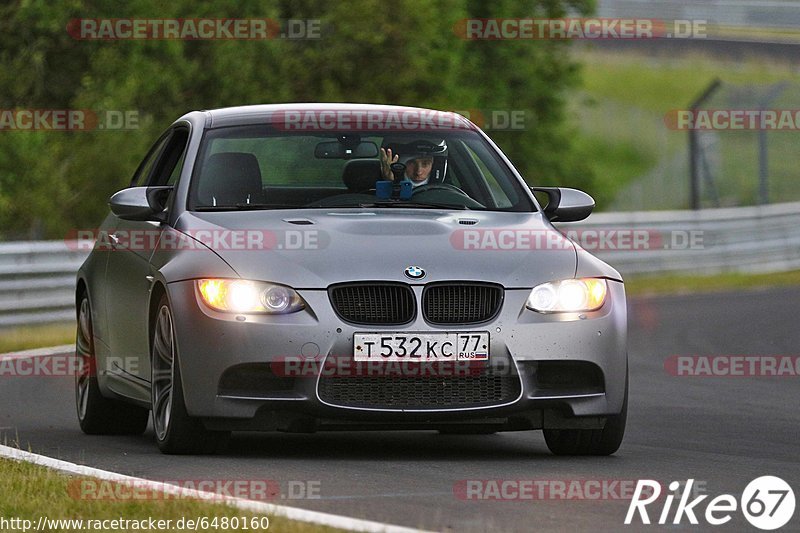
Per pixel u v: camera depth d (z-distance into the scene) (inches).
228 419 981.8
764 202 4099.4
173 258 1030.4
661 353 1950.1
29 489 831.1
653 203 6373.0
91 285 1232.2
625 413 1027.9
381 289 985.5
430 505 807.1
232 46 3353.8
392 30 3651.6
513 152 4781.0
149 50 3243.1
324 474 921.5
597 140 7180.1
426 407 981.2
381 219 1052.5
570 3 4933.6
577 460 1016.9
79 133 3075.8
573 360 996.6
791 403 1462.8
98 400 1199.6
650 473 950.4
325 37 3609.7
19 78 3142.2
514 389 989.8
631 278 3257.9
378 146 1146.7
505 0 4690.0
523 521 762.8
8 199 2869.1
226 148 1131.9
